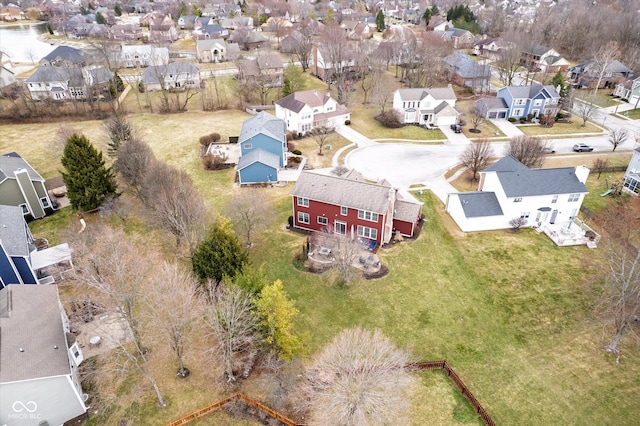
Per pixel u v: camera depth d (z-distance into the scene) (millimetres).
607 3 173375
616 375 32312
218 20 177125
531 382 31781
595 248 46688
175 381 30422
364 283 40750
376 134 77125
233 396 29062
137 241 45594
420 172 63219
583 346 34844
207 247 35406
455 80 106000
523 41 116812
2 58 115562
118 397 29141
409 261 44094
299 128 75562
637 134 78375
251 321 29391
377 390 25703
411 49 105500
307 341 34406
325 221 47812
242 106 89375
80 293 38125
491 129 80062
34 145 70125
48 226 48250
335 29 125250
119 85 94812
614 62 102625
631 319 32906
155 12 187500
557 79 92000
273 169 57906
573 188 49469
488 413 29469
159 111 87312
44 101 85312
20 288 30938
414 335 35562
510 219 50125
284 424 27594
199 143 71438
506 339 35531
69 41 153500
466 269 43312
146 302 32750
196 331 33688
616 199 56656
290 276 41469
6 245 35875
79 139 47750
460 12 166000
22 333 27547
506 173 50062
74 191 49000
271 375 30812
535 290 40656
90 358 31625
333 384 25875
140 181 50000
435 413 29031
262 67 104375
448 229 50000
